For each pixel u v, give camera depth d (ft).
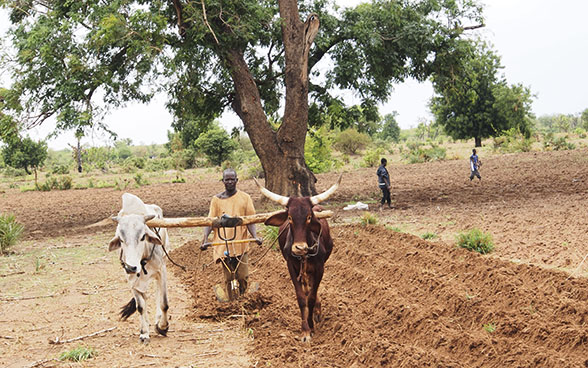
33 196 132.26
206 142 216.33
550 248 35.04
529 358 18.20
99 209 91.09
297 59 63.82
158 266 23.36
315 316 24.99
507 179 86.02
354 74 68.74
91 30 56.59
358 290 30.04
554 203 55.31
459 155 158.81
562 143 155.63
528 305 23.48
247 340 23.38
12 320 27.81
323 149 137.80
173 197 103.04
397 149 263.49
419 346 21.36
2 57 57.77
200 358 21.31
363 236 44.37
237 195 25.18
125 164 241.55
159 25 55.16
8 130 57.82
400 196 73.72
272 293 29.96
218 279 34.42
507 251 35.65
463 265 30.81
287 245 23.07
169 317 27.17
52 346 23.48
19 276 38.50
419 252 35.22
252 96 65.57
